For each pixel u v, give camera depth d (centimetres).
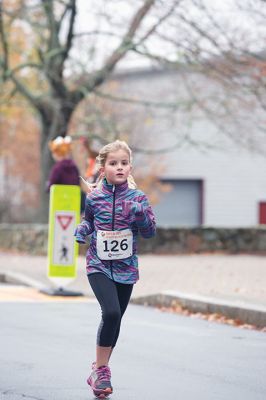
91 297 3072
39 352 1961
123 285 1578
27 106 6278
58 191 3062
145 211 1555
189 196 8850
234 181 8888
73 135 5697
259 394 1569
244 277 3544
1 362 1836
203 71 4841
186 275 3609
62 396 1532
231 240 5144
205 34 4412
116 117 7506
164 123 8294
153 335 2266
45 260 4459
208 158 8812
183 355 1970
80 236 1567
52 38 5550
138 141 7825
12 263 4225
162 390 1591
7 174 8031
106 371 1535
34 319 2498
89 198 1574
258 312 2464
